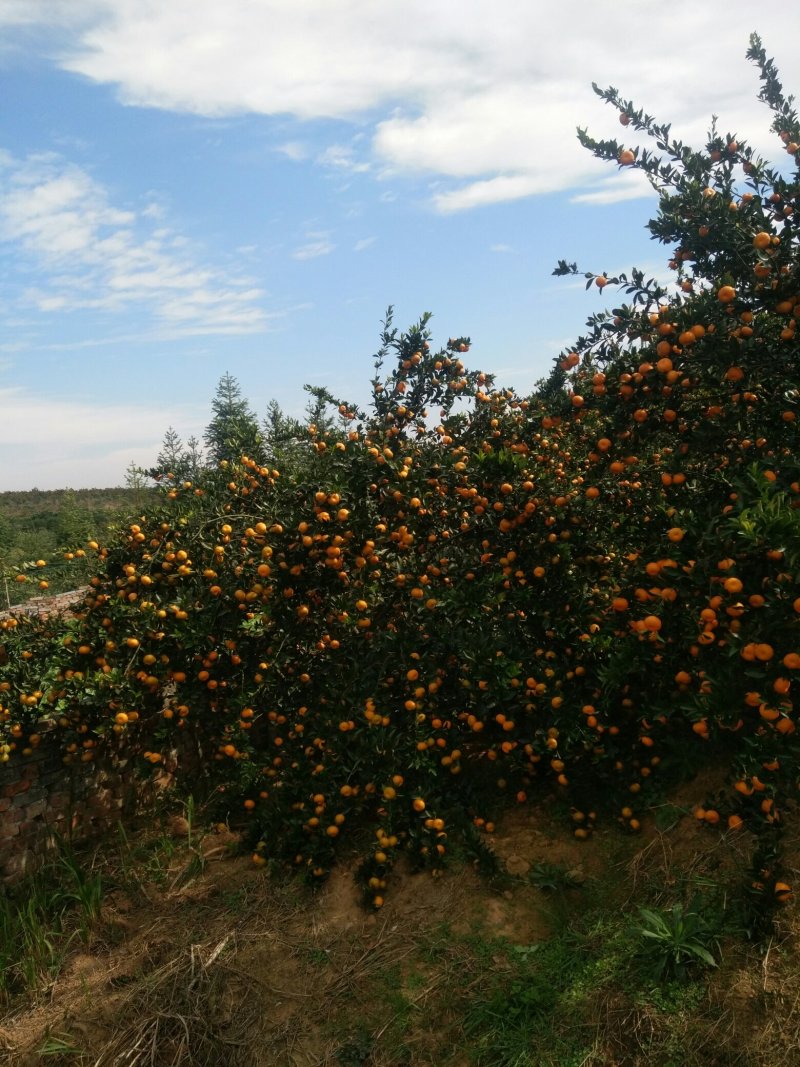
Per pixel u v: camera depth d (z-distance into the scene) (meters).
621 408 3.57
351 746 4.01
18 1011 3.39
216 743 5.12
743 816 3.04
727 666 2.86
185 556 4.58
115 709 4.25
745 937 2.84
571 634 4.01
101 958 3.66
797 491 3.07
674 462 3.57
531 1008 2.92
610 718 3.93
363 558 4.12
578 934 3.22
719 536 2.78
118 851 4.49
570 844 3.85
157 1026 3.15
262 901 3.88
